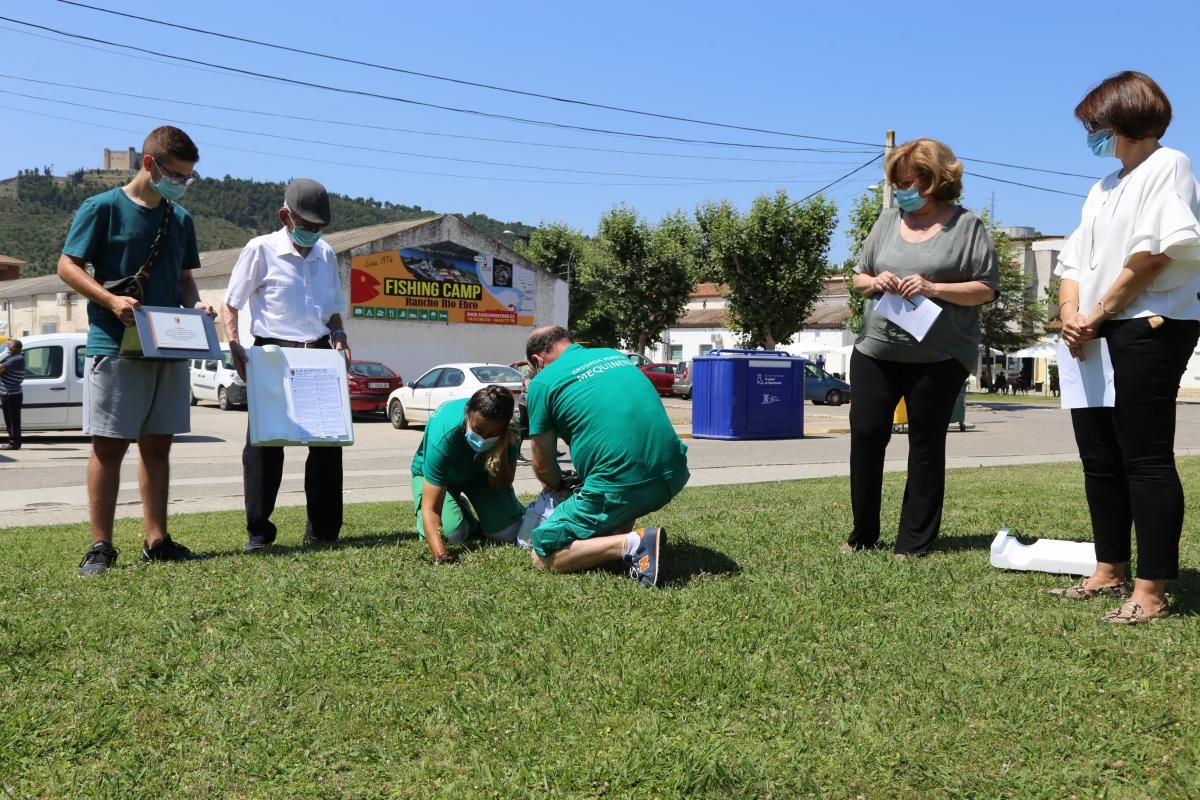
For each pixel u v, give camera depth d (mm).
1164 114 3707
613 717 2904
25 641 3496
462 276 35375
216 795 2504
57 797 2488
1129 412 3676
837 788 2488
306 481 5832
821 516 6398
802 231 36500
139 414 4836
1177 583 4223
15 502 9477
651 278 42531
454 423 5047
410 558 5008
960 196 4926
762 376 18359
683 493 8391
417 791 2518
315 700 3047
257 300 5664
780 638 3521
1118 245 3721
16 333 48812
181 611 3910
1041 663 3244
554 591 4195
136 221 4867
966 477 9805
